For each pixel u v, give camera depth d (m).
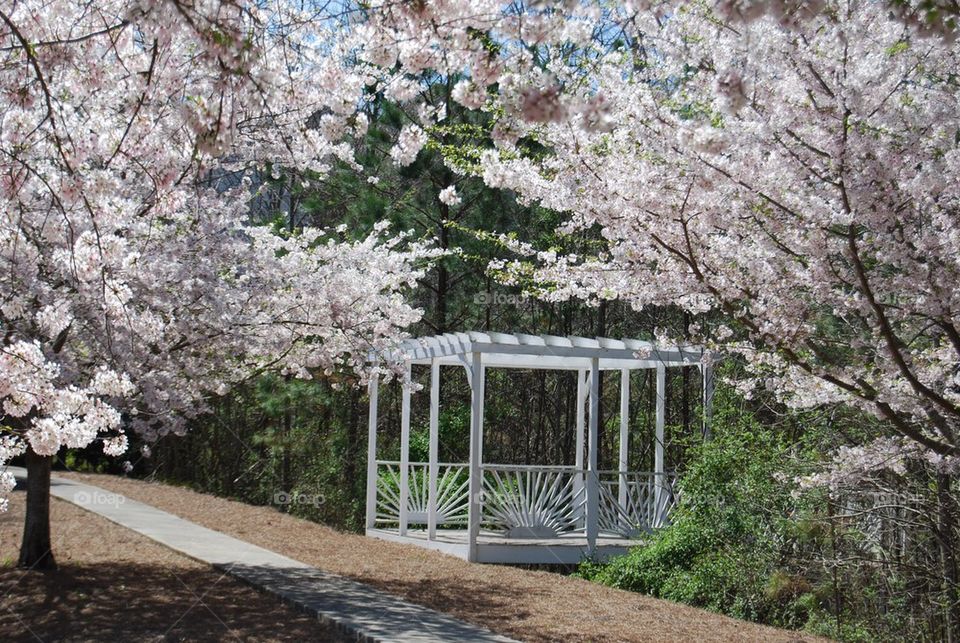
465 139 15.76
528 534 12.88
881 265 6.53
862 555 9.86
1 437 6.14
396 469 17.91
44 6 5.97
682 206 5.85
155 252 8.62
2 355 5.20
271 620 8.45
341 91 6.43
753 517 10.58
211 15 4.94
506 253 17.41
